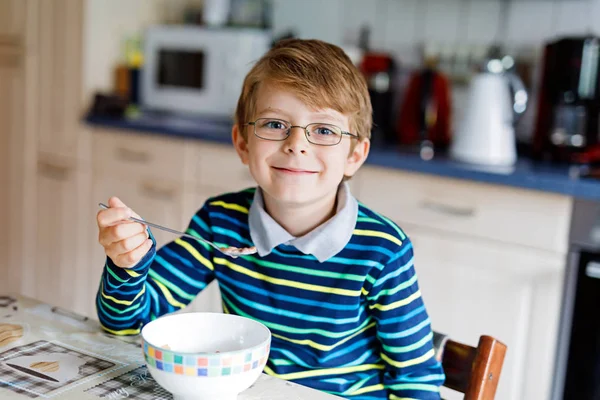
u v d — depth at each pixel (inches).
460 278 76.0
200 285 42.3
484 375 36.3
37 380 29.4
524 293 72.5
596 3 88.0
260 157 38.6
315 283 39.3
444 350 38.3
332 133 38.5
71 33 103.3
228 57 100.7
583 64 78.0
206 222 43.1
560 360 71.2
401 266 39.1
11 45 108.3
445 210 76.4
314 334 39.6
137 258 33.1
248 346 30.9
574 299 70.0
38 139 108.0
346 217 39.3
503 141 81.4
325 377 39.8
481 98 81.7
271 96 38.3
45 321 36.8
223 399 27.8
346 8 105.3
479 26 95.8
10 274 114.0
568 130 82.2
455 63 97.0
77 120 103.7
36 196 109.6
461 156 82.6
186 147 93.9
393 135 100.0
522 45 93.3
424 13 99.4
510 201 72.7
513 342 73.4
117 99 103.7
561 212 70.1
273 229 39.4
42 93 106.7
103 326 36.2
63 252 107.9
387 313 38.8
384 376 40.3
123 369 31.2
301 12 109.1
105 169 102.2
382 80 97.3
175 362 26.8
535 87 92.7
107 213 31.8
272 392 30.5
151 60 108.7
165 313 40.7
